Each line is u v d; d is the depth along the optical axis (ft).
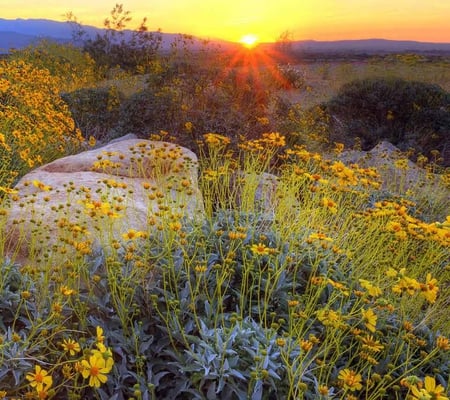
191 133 22.00
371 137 32.12
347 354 8.97
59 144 21.72
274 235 10.95
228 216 11.97
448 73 41.09
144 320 8.70
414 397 5.65
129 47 54.44
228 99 24.26
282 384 7.48
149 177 16.12
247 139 22.02
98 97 29.99
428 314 10.05
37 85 26.76
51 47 49.55
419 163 24.04
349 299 9.68
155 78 25.94
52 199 13.03
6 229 10.94
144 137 22.79
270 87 28.22
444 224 10.02
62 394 7.34
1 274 8.62
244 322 8.27
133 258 8.91
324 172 14.82
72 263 8.92
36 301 8.47
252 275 9.50
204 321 8.53
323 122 30.66
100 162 12.73
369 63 46.80
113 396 7.07
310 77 49.60
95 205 9.23
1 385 7.06
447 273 11.59
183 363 7.79
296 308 9.08
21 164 17.94
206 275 9.50
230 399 7.18
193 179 15.37
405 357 8.86
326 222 13.32
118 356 8.07
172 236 9.39
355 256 11.65
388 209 12.02
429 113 31.89
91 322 8.27
